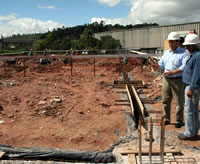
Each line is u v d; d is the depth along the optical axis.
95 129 4.44
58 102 6.31
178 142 3.90
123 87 8.62
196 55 3.52
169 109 4.65
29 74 12.38
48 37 67.50
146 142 3.95
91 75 11.93
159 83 8.46
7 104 6.06
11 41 66.31
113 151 3.67
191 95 3.61
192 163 3.24
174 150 3.53
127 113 5.55
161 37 51.06
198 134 4.14
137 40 58.00
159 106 6.10
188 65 3.68
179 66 4.20
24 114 5.36
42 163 3.35
